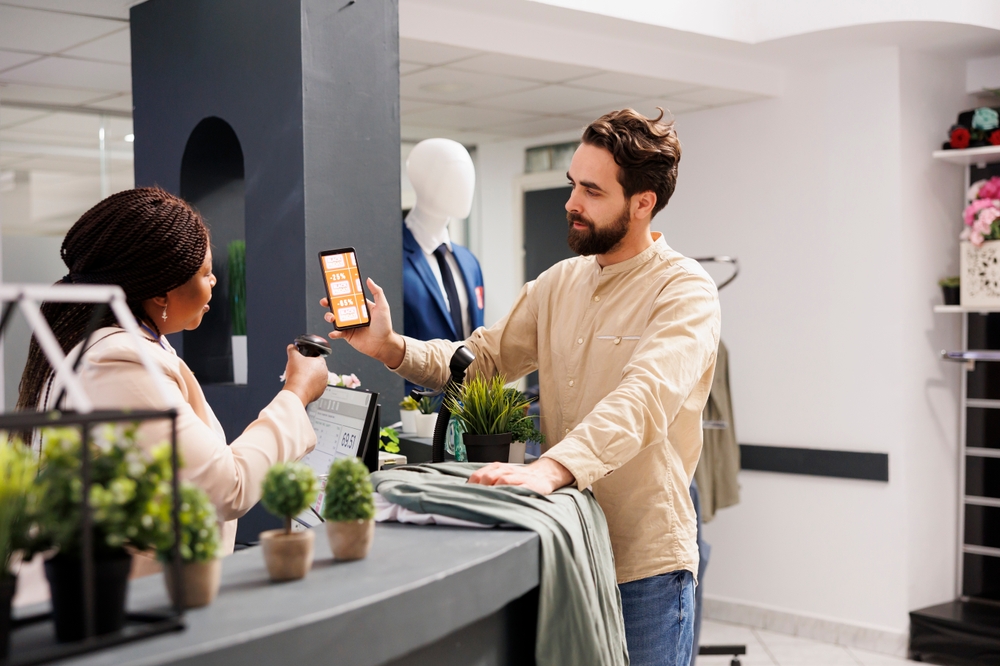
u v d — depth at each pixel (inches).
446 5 150.2
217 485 55.2
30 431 61.1
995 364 188.2
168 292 63.1
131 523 37.2
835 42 174.7
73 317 61.1
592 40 168.4
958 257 193.0
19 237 198.1
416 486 60.3
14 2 139.5
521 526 56.0
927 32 167.9
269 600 41.7
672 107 207.9
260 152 119.3
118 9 144.1
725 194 207.6
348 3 117.3
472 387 76.2
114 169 209.9
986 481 189.8
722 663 178.1
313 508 72.5
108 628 36.5
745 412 204.1
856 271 186.9
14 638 37.5
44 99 197.5
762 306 201.5
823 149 191.2
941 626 176.1
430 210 150.9
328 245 115.8
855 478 186.1
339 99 116.6
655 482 72.9
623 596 72.7
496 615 57.1
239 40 122.2
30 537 36.9
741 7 173.0
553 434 80.2
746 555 203.5
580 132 235.0
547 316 82.1
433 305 149.2
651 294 74.0
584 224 73.8
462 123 226.2
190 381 61.9
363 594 42.7
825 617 191.8
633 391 65.1
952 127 183.8
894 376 182.1
